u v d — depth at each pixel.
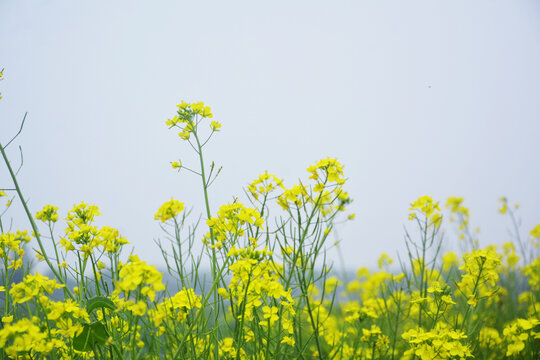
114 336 1.28
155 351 1.36
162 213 1.33
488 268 1.37
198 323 1.32
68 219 1.34
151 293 1.19
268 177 1.38
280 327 1.33
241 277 1.25
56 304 1.23
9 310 1.33
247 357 1.34
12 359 1.24
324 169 1.36
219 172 1.38
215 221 1.32
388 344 1.45
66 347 1.28
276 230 1.36
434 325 1.38
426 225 1.45
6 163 1.31
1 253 1.32
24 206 1.31
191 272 1.33
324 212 1.48
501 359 1.49
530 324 1.36
